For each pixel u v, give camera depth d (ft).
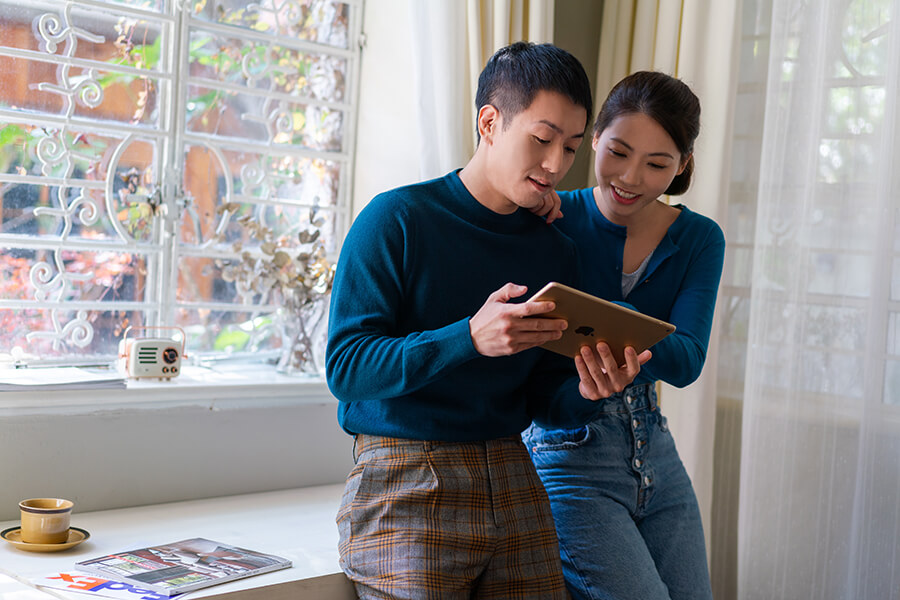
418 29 7.53
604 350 4.65
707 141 8.11
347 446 7.98
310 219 8.30
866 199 7.68
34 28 7.04
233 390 7.26
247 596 5.16
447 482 4.88
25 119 7.01
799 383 7.83
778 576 7.90
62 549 5.74
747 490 7.97
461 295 4.96
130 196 7.56
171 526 6.40
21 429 6.36
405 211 4.85
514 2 7.79
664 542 5.92
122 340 7.41
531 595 5.07
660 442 5.98
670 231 6.06
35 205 7.13
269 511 6.92
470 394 5.02
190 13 7.76
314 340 8.40
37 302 7.16
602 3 8.98
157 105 7.67
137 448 6.88
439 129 7.50
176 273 7.81
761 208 7.95
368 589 5.02
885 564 7.54
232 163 8.11
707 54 8.16
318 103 8.48
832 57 7.71
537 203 4.87
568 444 5.84
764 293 7.93
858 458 7.66
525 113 4.66
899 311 7.55
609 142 5.62
